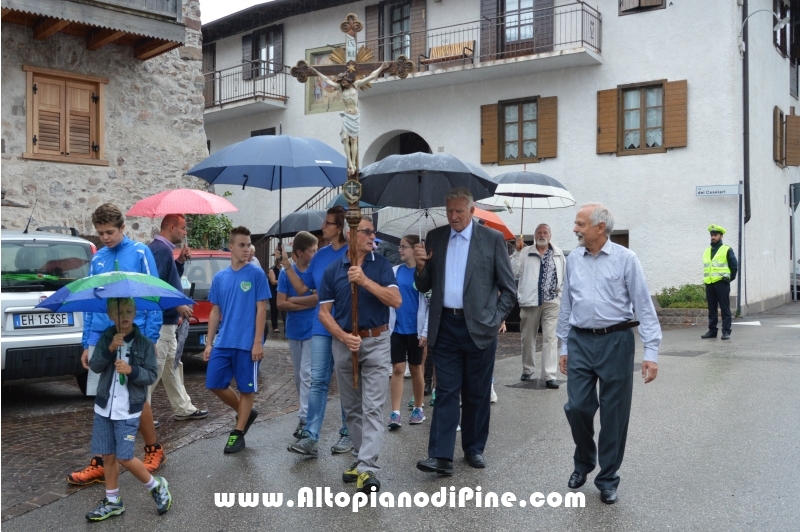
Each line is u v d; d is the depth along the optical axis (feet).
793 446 20.77
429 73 68.64
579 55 62.75
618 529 15.28
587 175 65.77
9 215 42.68
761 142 66.39
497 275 19.40
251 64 84.28
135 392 16.35
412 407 27.48
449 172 20.63
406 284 24.48
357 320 18.34
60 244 27.71
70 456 21.04
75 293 15.56
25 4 39.27
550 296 30.55
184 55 50.39
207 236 52.95
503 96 69.51
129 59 47.73
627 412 17.11
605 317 17.11
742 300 61.00
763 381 30.30
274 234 31.58
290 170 26.81
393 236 29.40
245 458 20.83
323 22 79.30
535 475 18.99
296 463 20.36
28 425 24.70
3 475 19.31
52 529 15.78
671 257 62.54
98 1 41.96
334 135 78.38
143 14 43.86
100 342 16.30
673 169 62.39
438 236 19.71
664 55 62.54
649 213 63.36
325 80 18.66
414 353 24.59
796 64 79.56
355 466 18.72
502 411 26.25
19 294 26.25
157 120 48.96
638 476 18.58
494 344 19.60
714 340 44.88
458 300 19.13
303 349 22.49
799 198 76.89
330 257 22.08
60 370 26.89
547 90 67.41
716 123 60.80
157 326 18.53
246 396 21.61
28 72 43.52
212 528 15.79
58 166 44.65
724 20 60.34
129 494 17.92
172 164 49.60
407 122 74.54
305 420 22.45
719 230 45.91
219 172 26.43
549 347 30.58
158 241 22.50
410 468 19.93
